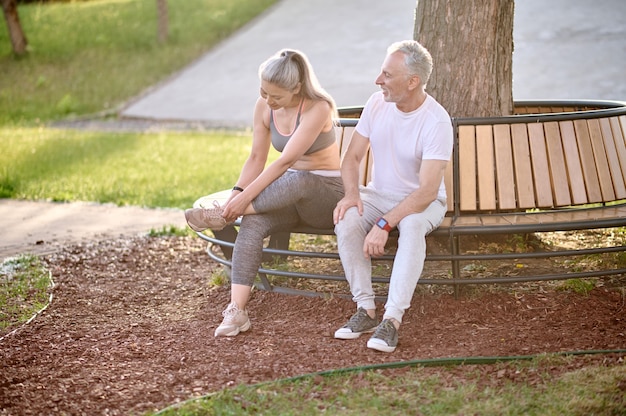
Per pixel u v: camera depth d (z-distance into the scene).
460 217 4.74
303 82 4.51
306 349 4.09
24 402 3.58
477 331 4.26
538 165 4.82
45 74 21.27
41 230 7.39
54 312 4.95
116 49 22.91
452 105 5.65
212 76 20.36
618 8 22.17
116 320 4.80
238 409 3.35
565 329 4.23
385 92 4.33
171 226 7.16
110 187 9.58
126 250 6.49
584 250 4.49
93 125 16.84
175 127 16.06
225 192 5.65
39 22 25.55
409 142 4.42
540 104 6.47
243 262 4.38
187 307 5.01
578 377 3.53
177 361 4.01
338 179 4.71
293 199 4.38
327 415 3.29
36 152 12.65
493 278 4.48
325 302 4.72
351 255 4.30
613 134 5.09
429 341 4.16
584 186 4.88
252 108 17.28
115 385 3.74
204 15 25.55
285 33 23.52
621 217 4.54
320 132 4.62
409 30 22.38
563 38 20.03
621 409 3.22
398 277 4.11
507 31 5.66
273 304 4.79
